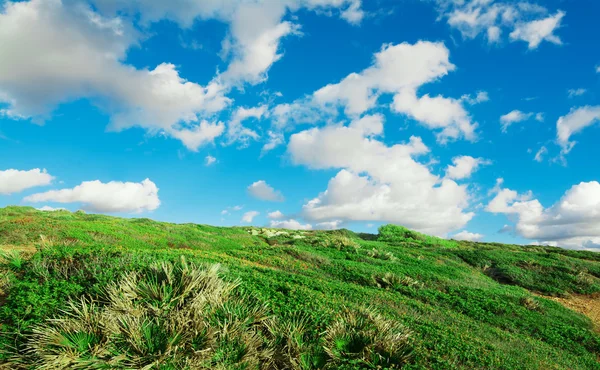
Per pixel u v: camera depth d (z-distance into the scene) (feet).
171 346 19.88
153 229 89.10
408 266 71.72
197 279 26.61
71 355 18.85
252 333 23.27
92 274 28.48
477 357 27.07
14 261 32.35
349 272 59.06
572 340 42.06
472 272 80.38
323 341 24.00
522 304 53.26
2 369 18.94
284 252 69.15
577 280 76.07
